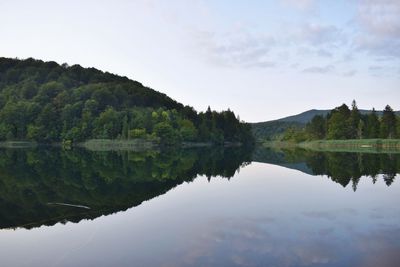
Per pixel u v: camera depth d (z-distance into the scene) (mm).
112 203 20625
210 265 10969
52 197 22656
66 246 13000
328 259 11445
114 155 72062
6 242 13539
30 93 183875
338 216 17047
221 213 17766
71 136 143750
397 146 106812
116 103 175625
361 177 31984
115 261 11469
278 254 11875
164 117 156125
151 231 14680
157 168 42500
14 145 137750
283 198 21984
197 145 161000
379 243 12961
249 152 91938
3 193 24125
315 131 155625
